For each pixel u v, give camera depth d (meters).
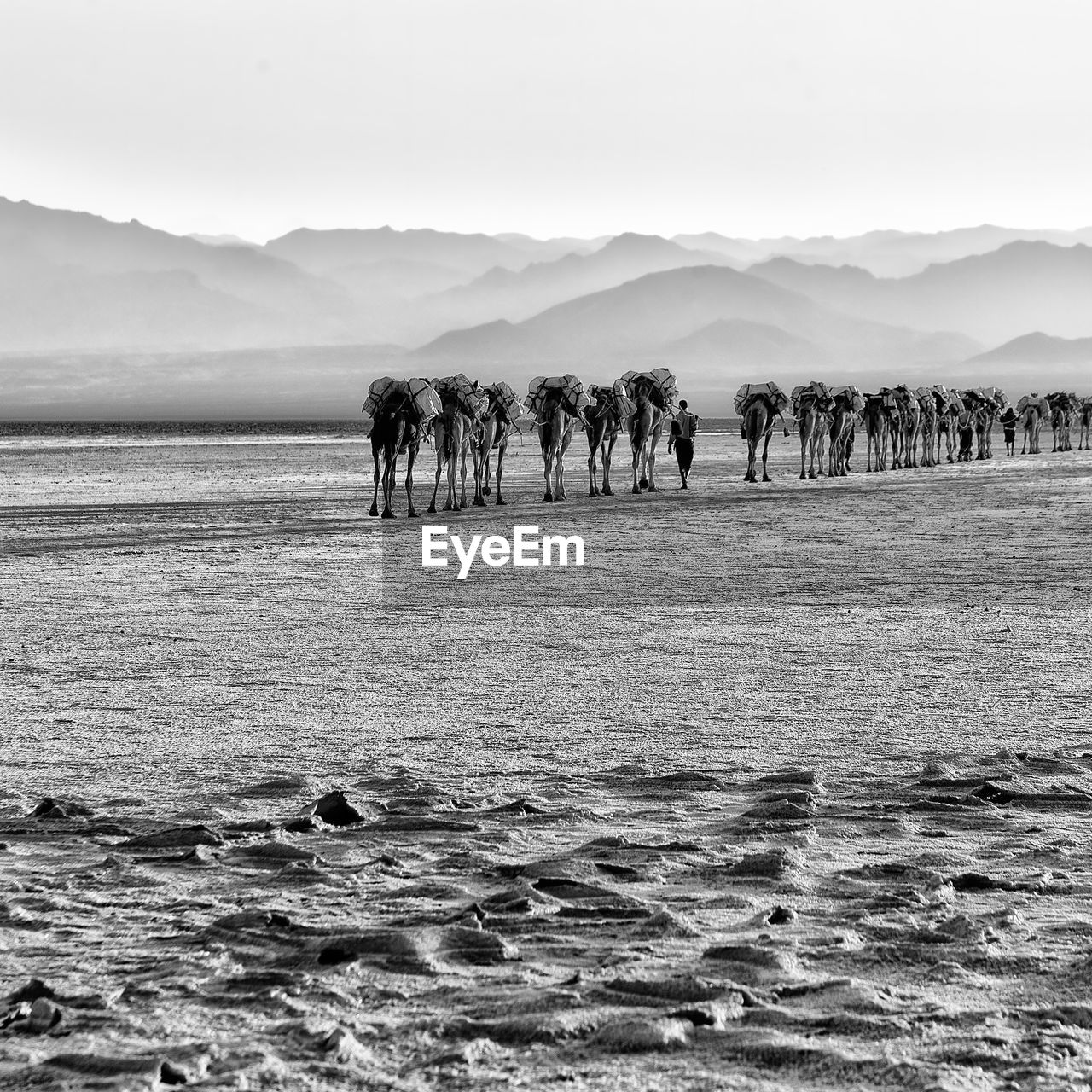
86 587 33.75
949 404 107.25
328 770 14.19
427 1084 6.29
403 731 16.31
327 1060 6.59
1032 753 14.67
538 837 11.36
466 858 10.57
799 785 13.13
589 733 16.08
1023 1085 6.21
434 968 7.96
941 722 16.56
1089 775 13.51
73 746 15.54
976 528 48.38
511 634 25.22
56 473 93.38
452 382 58.47
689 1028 6.89
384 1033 6.96
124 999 7.54
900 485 74.94
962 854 10.70
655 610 28.50
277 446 144.00
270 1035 6.95
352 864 10.55
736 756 14.68
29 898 9.62
